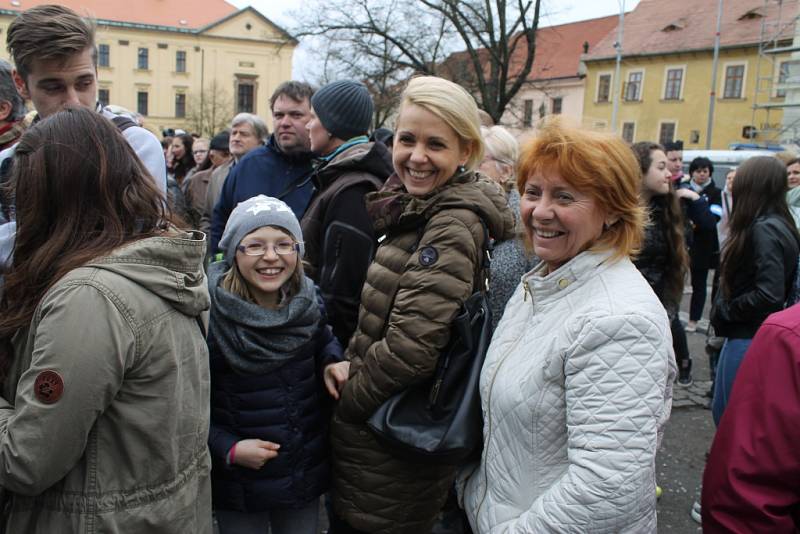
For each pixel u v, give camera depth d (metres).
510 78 21.22
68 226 1.44
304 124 3.50
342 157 2.87
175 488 1.52
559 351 1.52
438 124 2.04
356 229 2.62
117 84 53.25
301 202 3.47
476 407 1.86
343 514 2.15
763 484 1.34
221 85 55.53
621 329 1.43
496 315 2.33
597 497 1.39
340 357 2.28
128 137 2.23
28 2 49.53
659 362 1.43
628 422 1.40
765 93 34.78
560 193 1.58
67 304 1.35
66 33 2.02
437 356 1.92
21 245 1.48
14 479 1.35
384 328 2.08
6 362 1.47
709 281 10.59
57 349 1.33
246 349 2.00
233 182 3.71
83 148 1.46
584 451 1.42
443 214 2.00
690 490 3.71
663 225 3.68
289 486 2.12
